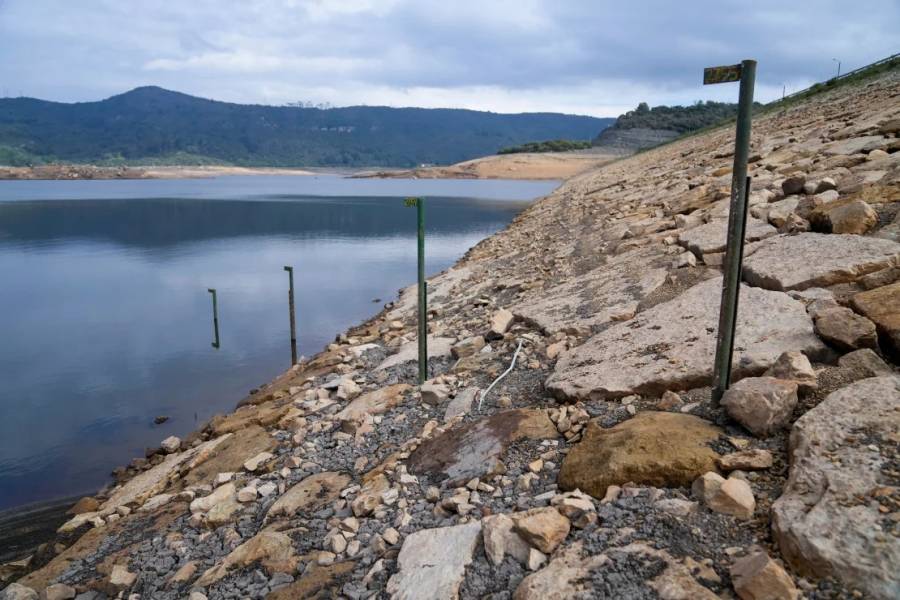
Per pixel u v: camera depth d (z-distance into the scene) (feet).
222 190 381.81
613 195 82.07
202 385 48.73
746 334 18.79
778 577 9.78
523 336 28.63
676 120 580.71
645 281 28.86
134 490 27.53
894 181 26.13
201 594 14.88
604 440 15.57
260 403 37.50
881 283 19.31
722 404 15.66
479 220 176.24
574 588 11.00
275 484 21.07
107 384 49.29
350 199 279.69
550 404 20.58
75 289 86.22
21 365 54.24
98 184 494.18
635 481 13.96
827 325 17.08
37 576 18.80
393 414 24.99
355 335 50.93
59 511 29.37
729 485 12.38
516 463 16.89
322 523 17.29
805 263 21.81
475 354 29.43
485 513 14.92
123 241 136.46
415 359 33.55
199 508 20.65
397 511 16.46
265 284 87.86
